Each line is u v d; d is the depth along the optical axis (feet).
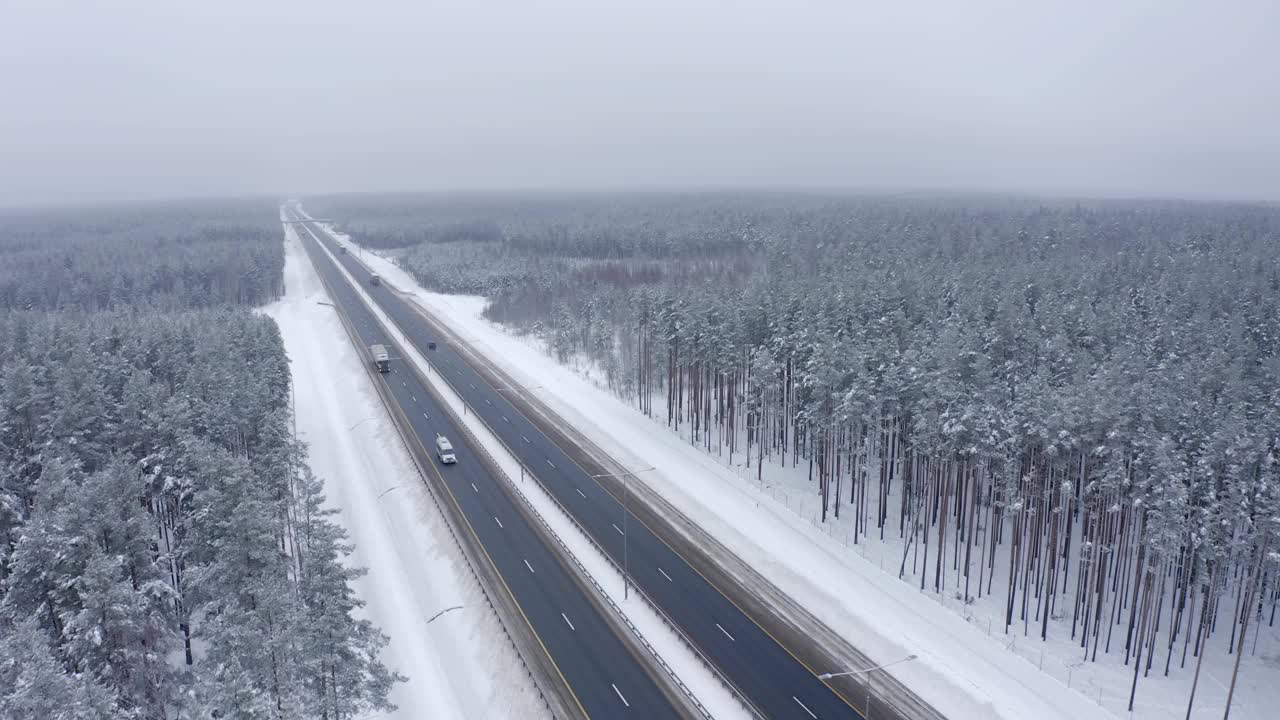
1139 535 164.96
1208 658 157.69
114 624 114.11
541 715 129.08
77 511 124.26
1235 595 181.88
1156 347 246.88
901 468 239.30
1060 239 537.24
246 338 276.21
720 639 149.38
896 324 246.68
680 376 284.82
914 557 193.77
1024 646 157.58
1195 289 319.27
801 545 191.93
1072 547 194.18
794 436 254.88
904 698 133.49
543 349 405.59
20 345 269.44
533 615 157.48
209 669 112.47
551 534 195.31
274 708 98.94
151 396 188.44
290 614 107.96
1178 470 149.69
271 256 628.28
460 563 182.09
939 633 155.12
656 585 170.09
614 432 280.10
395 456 256.11
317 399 327.88
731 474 238.89
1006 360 233.14
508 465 245.65
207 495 136.87
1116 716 134.41
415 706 138.82
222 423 186.50
